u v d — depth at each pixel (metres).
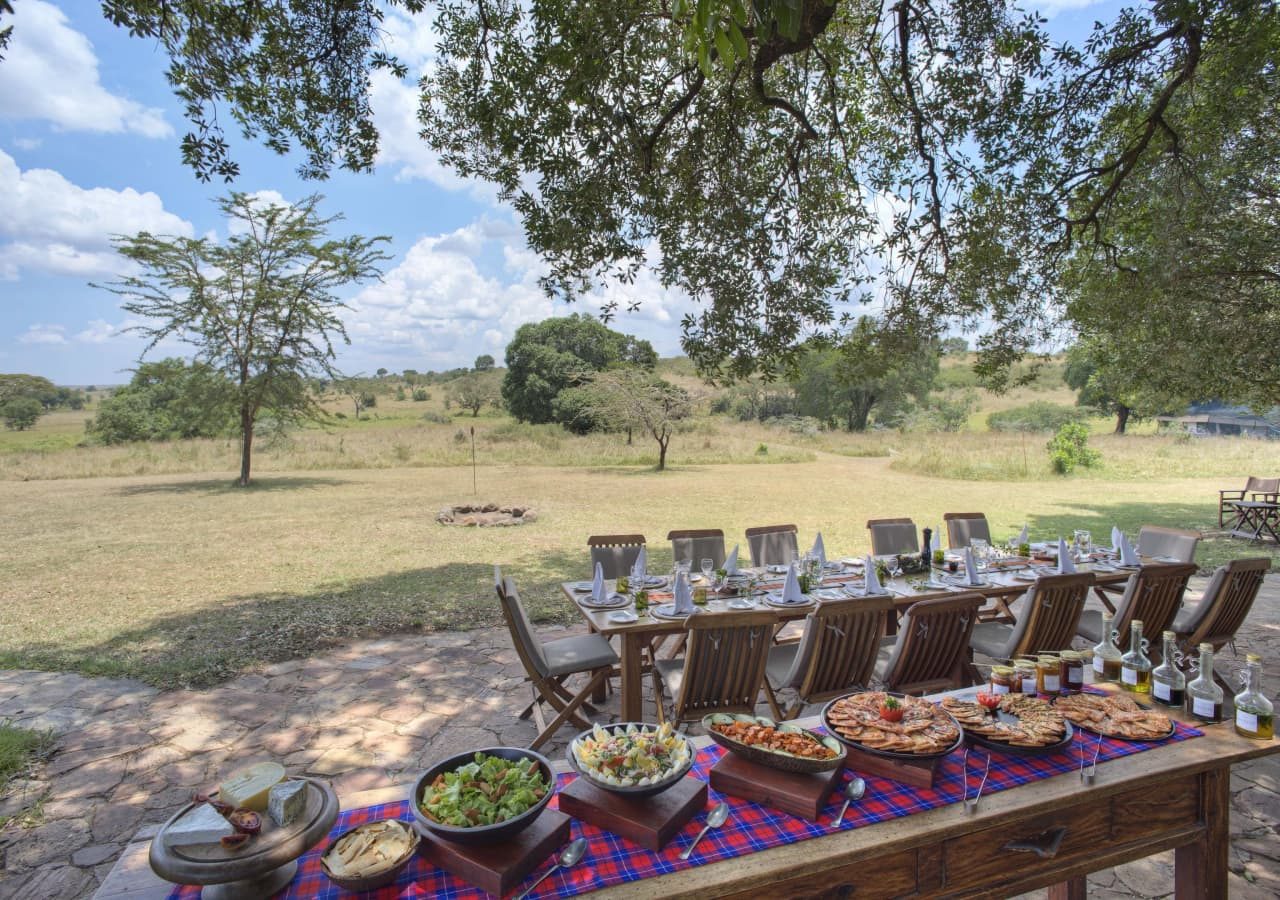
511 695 4.93
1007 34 5.77
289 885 1.49
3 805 3.50
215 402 17.83
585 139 5.25
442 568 9.05
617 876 1.50
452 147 6.15
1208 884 2.07
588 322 41.66
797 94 6.45
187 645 6.03
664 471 21.53
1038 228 6.55
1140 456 21.97
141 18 4.29
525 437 29.70
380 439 30.23
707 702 3.61
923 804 1.78
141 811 3.45
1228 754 2.04
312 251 18.12
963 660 3.95
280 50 4.99
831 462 24.84
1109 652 2.68
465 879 1.48
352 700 4.84
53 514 13.44
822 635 3.66
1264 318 7.93
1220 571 4.52
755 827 1.68
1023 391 57.88
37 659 5.65
